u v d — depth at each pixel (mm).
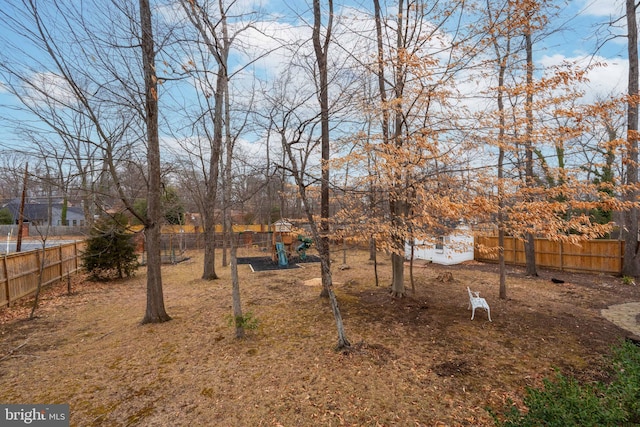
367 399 3840
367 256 17688
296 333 6027
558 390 2646
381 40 6191
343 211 6699
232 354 5145
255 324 5910
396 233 5766
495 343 5461
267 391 4043
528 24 4918
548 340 5566
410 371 4500
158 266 6848
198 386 4199
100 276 11984
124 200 5855
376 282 9820
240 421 3471
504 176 6469
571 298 8422
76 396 4016
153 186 6707
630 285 9867
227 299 8703
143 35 5426
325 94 6574
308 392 4008
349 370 4535
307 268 14133
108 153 5590
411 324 6418
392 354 5047
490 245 15125
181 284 11078
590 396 2445
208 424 3432
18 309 8055
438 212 5156
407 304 7691
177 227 20656
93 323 6969
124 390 4141
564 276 11570
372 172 6004
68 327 6715
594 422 2133
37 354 5312
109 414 3637
